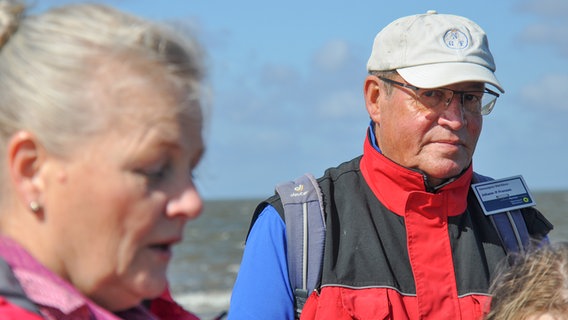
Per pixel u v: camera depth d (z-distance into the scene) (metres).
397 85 3.29
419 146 3.26
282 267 3.25
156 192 1.40
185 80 1.42
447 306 3.19
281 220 3.32
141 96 1.37
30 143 1.36
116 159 1.36
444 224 3.32
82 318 1.36
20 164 1.37
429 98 3.24
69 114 1.35
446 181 3.32
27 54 1.38
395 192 3.33
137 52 1.38
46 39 1.39
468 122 3.27
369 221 3.30
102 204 1.37
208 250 45.66
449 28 3.34
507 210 3.44
